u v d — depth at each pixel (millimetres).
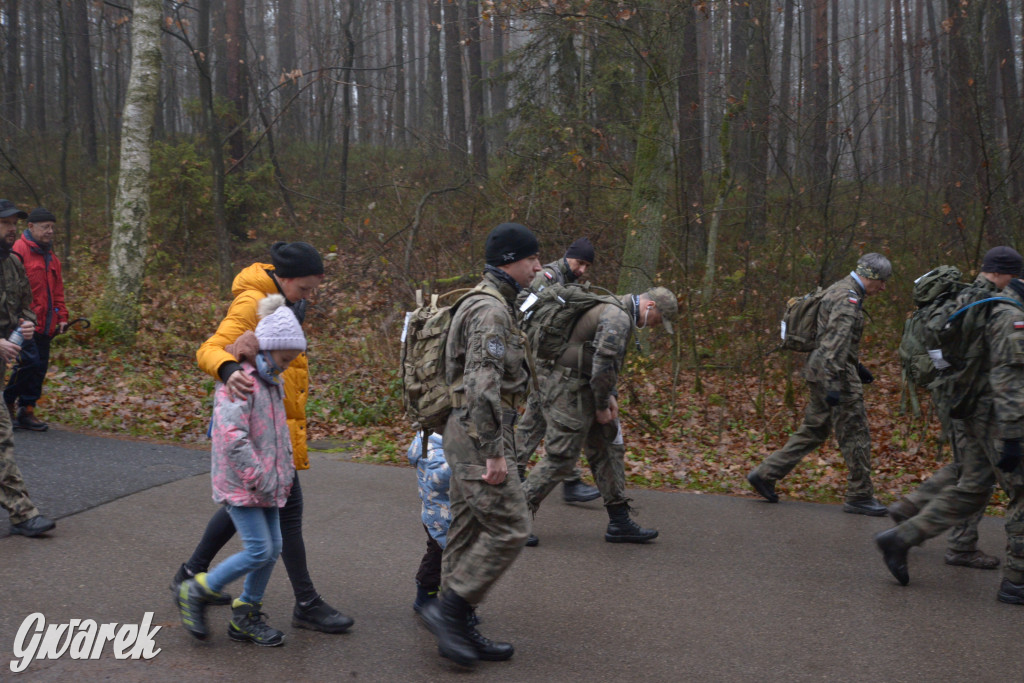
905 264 11945
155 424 7652
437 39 25625
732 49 16375
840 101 11789
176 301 13281
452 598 3518
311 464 6809
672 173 11766
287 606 4043
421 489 3977
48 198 20234
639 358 10227
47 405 7914
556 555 4965
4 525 4855
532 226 11484
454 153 15562
